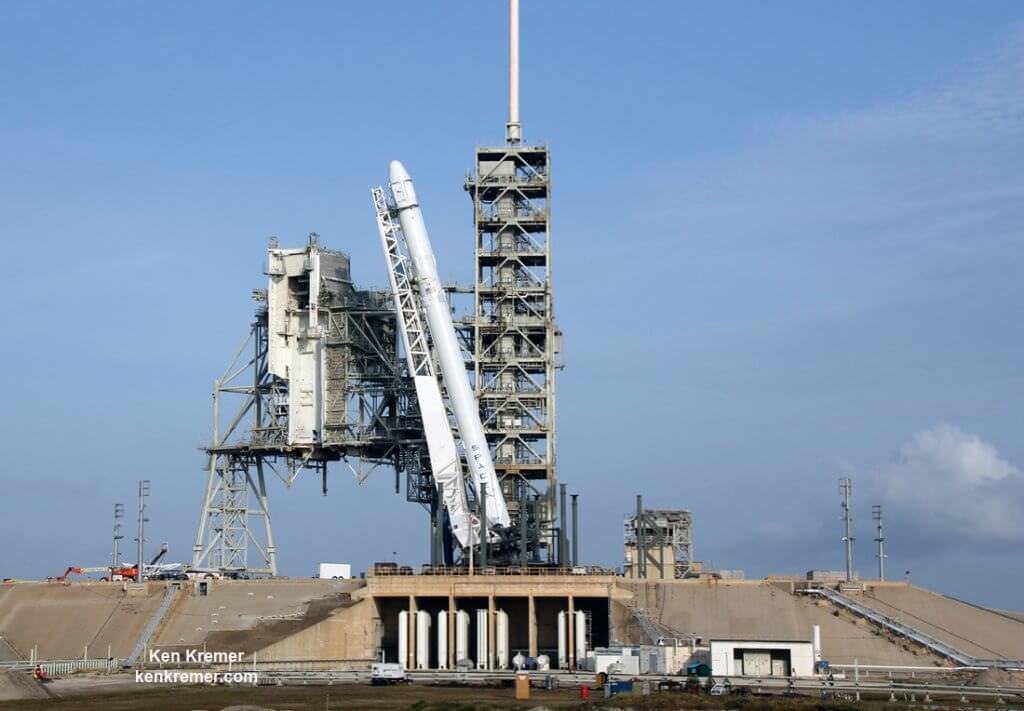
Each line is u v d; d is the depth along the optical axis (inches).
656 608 6983.3
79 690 5659.5
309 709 4845.0
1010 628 6835.6
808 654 6043.3
